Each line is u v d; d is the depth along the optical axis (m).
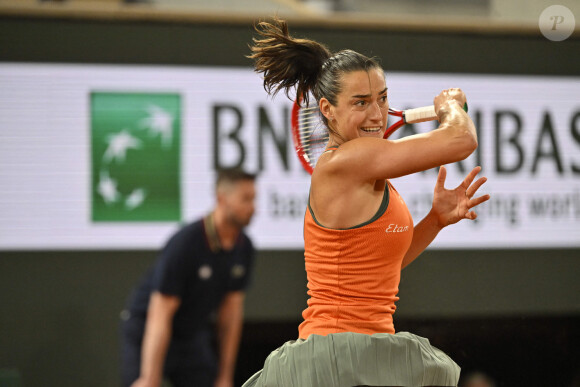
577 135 16.42
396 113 7.52
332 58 6.99
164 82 15.22
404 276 15.78
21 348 14.62
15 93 14.81
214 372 14.55
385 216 6.52
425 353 6.64
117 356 14.71
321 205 6.62
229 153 15.31
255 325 15.24
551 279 16.14
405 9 16.56
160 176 15.12
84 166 14.94
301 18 15.57
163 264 14.36
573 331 16.06
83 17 14.99
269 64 7.45
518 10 16.61
